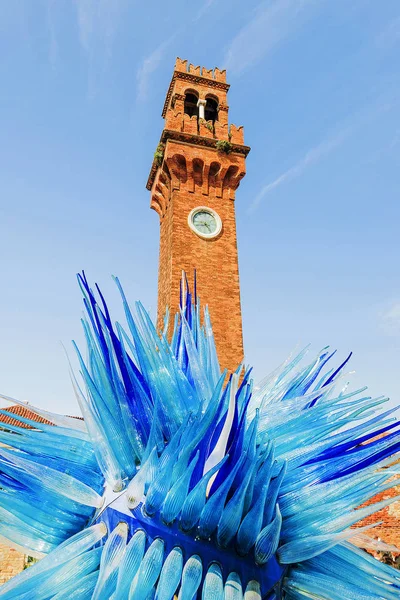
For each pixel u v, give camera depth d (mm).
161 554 3033
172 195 31844
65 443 4043
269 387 4555
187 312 5008
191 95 37500
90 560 3268
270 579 3184
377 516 18078
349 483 3445
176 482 3131
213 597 2875
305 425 3906
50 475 3521
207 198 32406
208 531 3113
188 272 29062
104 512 3422
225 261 30234
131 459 3604
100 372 3840
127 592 2906
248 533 3105
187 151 32781
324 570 3479
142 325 4105
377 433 3770
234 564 3082
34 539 3662
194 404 3791
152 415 3713
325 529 3350
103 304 4059
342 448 3770
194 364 4102
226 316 28547
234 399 3215
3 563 19969
